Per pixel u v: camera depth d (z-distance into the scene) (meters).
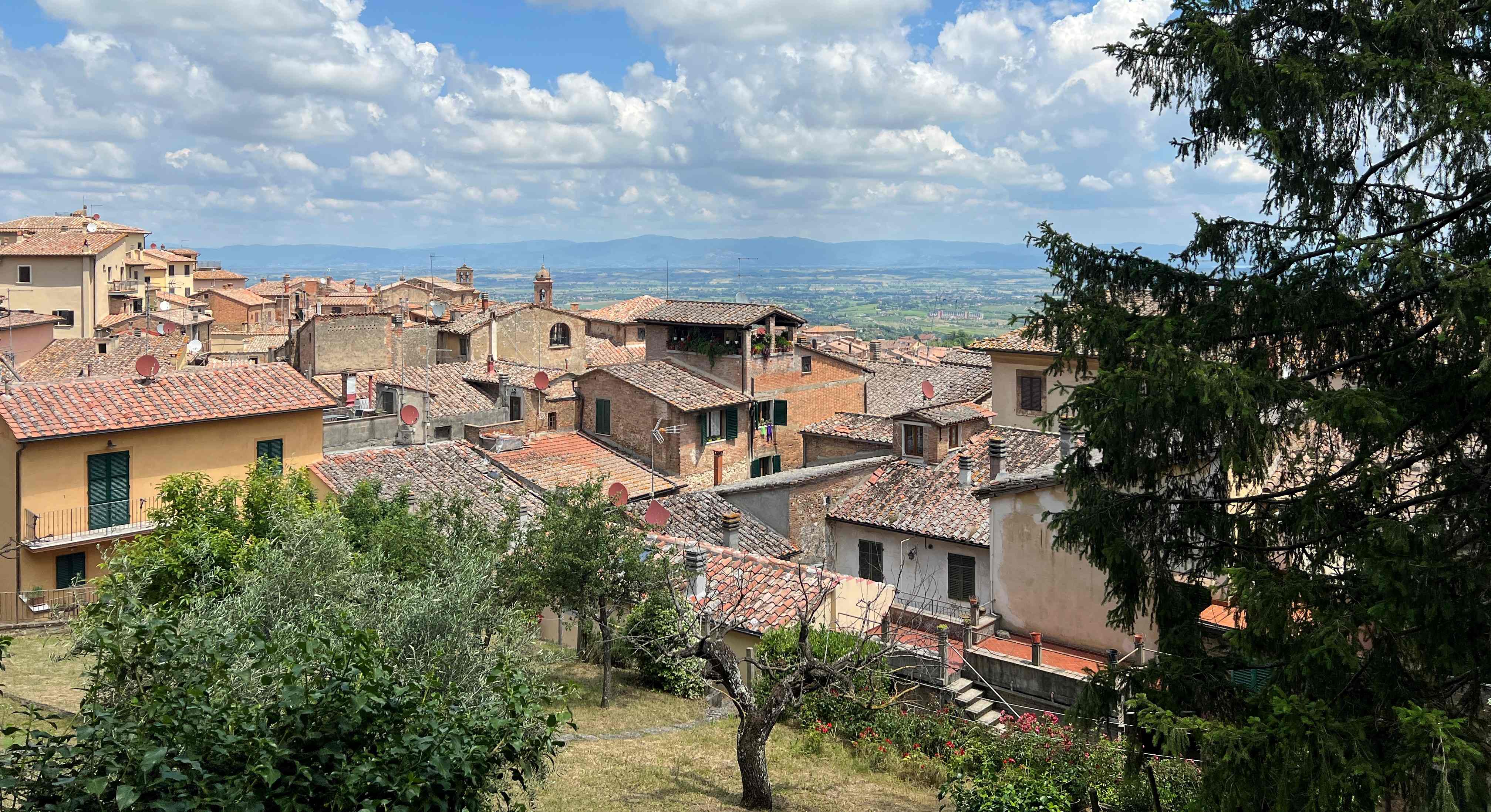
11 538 27.39
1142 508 12.12
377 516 23.28
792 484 30.62
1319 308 11.48
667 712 21.98
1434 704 9.67
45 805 7.14
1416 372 10.95
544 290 89.50
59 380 33.72
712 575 25.44
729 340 48.00
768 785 16.12
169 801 7.00
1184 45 12.30
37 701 18.08
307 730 8.08
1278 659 10.38
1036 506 24.86
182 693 7.70
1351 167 12.19
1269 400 10.59
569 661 25.48
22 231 90.12
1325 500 10.87
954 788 16.41
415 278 125.50
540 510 31.17
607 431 45.91
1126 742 12.38
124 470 28.81
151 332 76.38
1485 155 10.37
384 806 7.71
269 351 75.12
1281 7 12.10
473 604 15.36
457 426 44.94
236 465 31.06
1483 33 11.12
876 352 72.62
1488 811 8.41
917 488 29.50
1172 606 12.11
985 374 50.78
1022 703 21.73
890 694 22.05
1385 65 10.62
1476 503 10.22
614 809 15.38
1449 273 9.86
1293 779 8.88
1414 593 9.27
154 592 16.34
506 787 10.33
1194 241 12.80
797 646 21.00
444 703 9.07
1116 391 11.16
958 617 26.11
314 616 13.02
